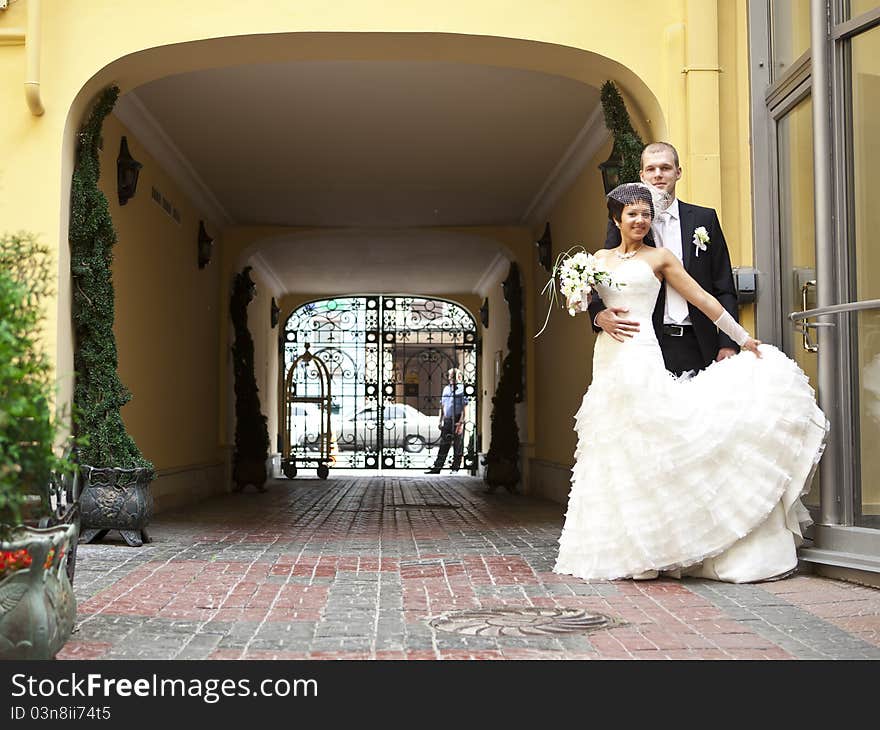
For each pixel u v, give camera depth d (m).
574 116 8.84
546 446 12.09
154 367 9.20
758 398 4.81
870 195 4.94
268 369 16.66
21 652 3.00
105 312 6.62
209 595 4.49
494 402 13.27
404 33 6.52
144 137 8.73
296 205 11.96
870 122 4.95
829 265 5.08
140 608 4.14
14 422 2.76
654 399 4.79
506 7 6.56
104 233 6.68
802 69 5.40
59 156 6.45
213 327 12.34
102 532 6.70
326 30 6.49
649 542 4.76
